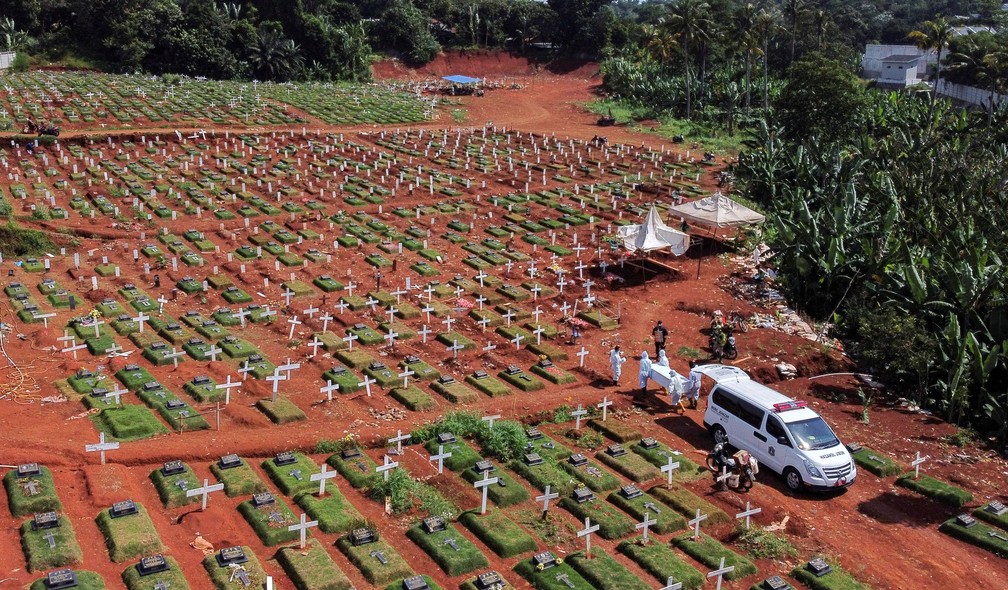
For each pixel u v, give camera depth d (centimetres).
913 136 7188
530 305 4234
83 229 4916
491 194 6431
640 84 11769
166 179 6231
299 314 3925
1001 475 2848
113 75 11188
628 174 7344
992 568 2327
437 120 9875
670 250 4794
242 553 2069
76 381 3009
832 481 2605
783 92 7944
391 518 2345
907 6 18075
